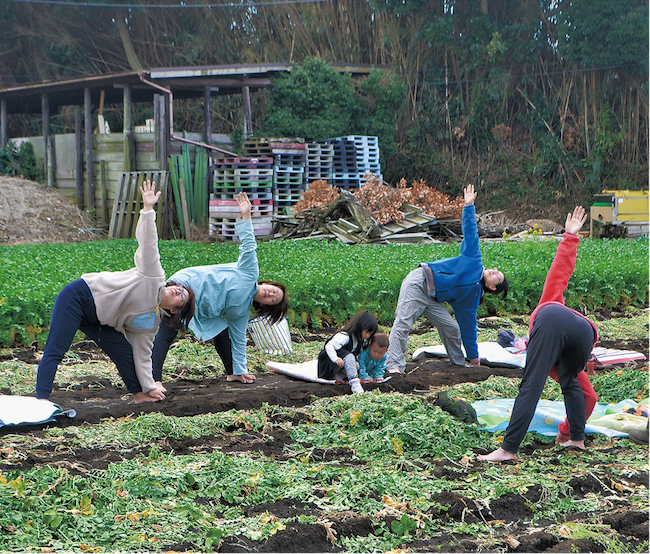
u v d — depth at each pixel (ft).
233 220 80.69
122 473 15.70
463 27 113.09
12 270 41.32
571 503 15.10
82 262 47.83
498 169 109.91
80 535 12.77
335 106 92.38
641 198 78.89
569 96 108.27
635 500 15.33
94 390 25.29
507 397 23.89
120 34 129.90
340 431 19.74
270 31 127.13
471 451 18.31
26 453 17.20
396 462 17.28
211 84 89.71
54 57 129.39
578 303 43.80
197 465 16.56
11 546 12.10
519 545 13.08
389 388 24.45
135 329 21.57
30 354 29.99
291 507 14.52
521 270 42.93
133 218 82.64
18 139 95.61
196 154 85.92
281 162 84.69
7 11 125.90
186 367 28.37
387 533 13.44
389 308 38.99
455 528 13.85
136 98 97.66
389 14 115.65
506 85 109.40
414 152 112.06
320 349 32.50
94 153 87.15
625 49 101.35
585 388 18.83
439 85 112.78
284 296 25.45
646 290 46.96
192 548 12.60
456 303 27.99
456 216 76.95
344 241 67.31
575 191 106.11
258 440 19.30
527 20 110.73
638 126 105.29
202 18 129.59
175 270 44.52
